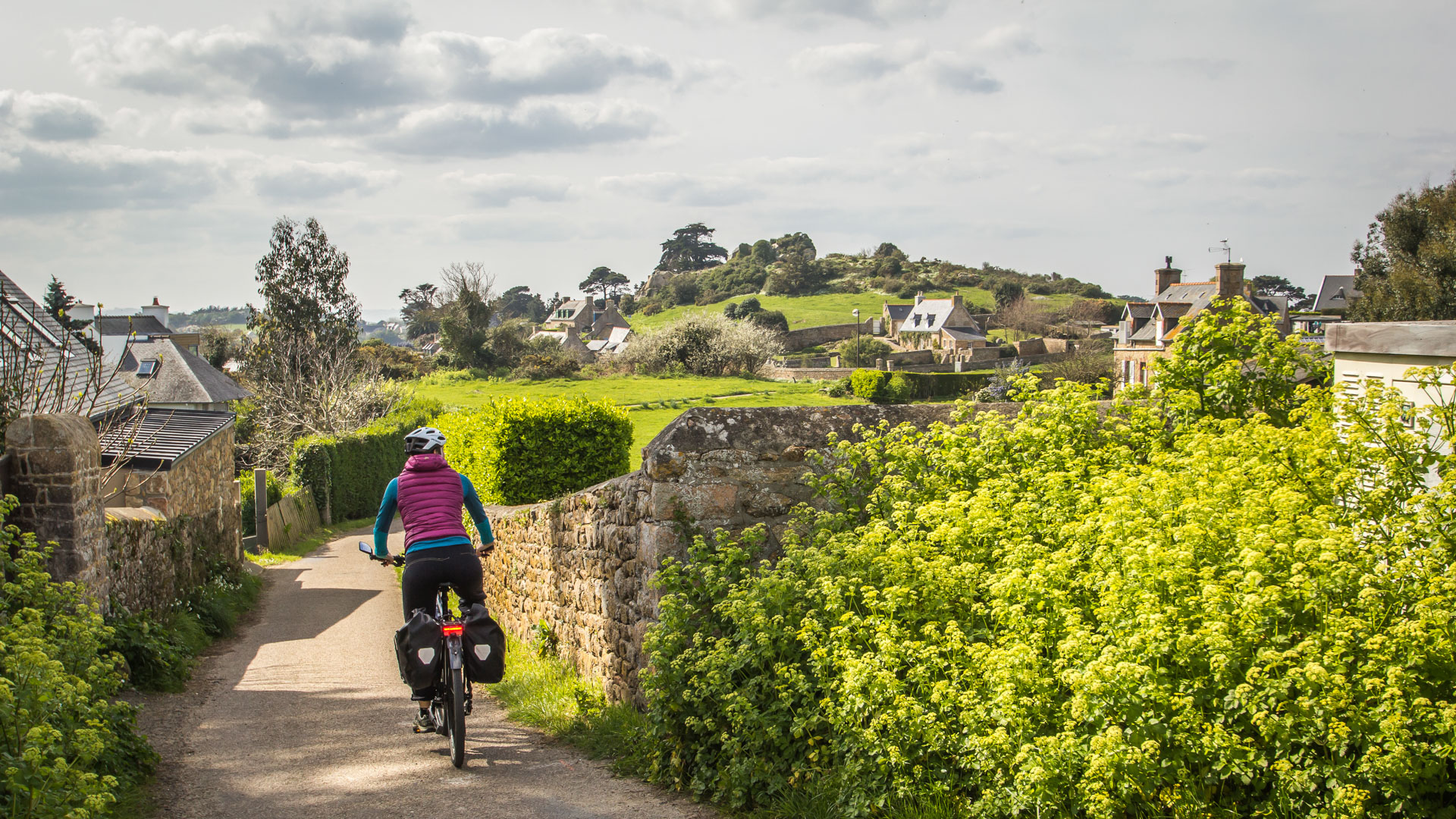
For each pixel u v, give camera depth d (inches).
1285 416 252.7
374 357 2847.0
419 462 224.7
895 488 219.0
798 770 173.5
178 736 249.1
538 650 367.9
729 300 5585.6
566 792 193.0
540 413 523.8
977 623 174.9
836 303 5344.5
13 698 160.4
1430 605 125.3
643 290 6953.7
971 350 3459.6
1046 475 214.1
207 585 515.8
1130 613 144.9
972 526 186.2
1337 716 118.7
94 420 551.5
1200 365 265.1
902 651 162.9
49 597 227.8
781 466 246.8
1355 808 111.4
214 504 665.0
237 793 195.2
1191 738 127.8
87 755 158.6
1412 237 1534.2
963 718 149.3
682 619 213.0
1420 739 117.7
